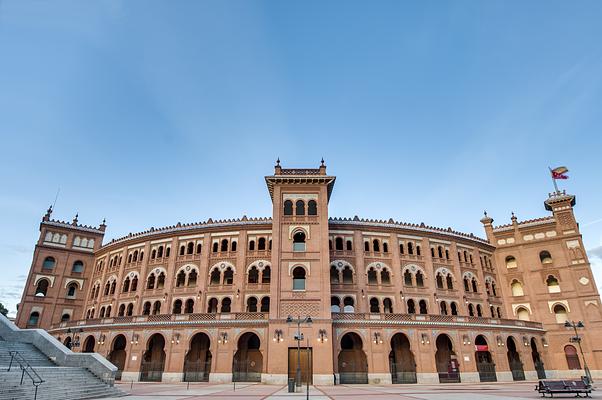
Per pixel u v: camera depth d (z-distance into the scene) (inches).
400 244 2170.3
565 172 2463.1
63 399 894.4
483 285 2277.3
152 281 2203.5
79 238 2603.3
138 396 1016.9
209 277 2053.4
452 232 2308.1
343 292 1957.4
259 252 2065.7
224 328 1756.9
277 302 1662.2
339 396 1011.9
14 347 1186.6
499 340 1945.1
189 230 2180.1
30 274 2361.0
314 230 1818.4
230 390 1222.9
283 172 1971.0
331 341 1590.8
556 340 2178.9
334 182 1968.5
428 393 1117.1
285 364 1552.7
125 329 1872.5
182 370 1720.0
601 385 1523.1
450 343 1934.1
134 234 2356.1
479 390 1258.0
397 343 1910.7
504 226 2532.0
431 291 2079.2
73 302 2443.4
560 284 2261.3
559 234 2356.1
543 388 988.6
